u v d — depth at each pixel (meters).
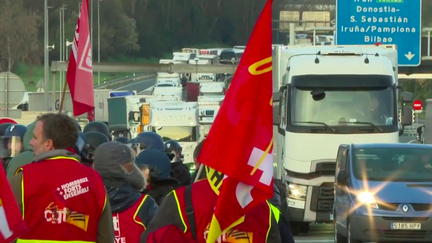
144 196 13.88
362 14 71.44
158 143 22.22
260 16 10.30
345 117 40.16
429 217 32.38
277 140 44.06
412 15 71.38
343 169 35.31
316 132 39.88
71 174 12.42
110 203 13.63
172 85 160.12
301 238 39.44
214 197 10.81
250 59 10.30
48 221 12.24
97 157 13.70
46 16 122.81
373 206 32.72
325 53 41.31
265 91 10.34
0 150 21.41
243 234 10.90
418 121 139.75
